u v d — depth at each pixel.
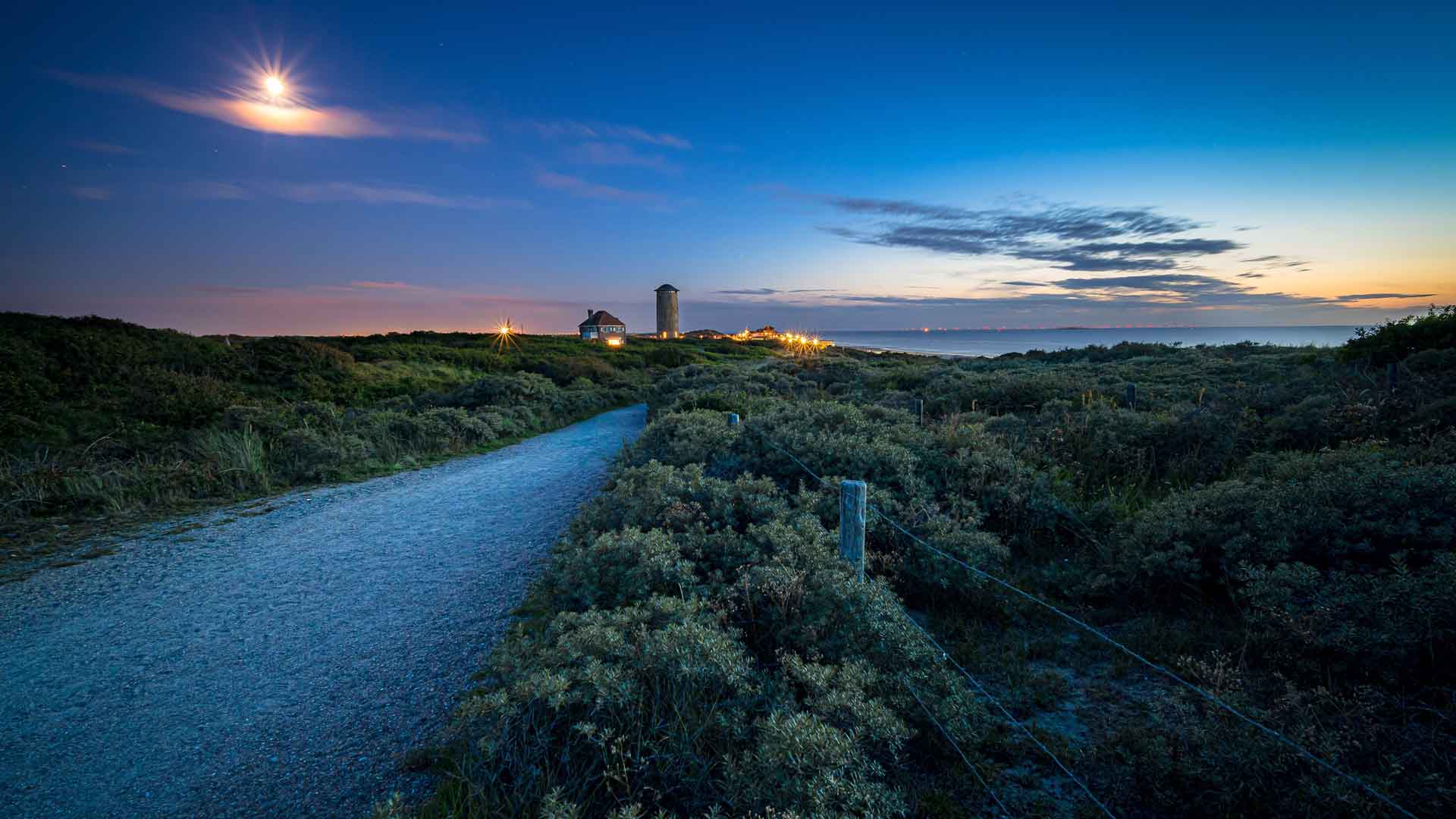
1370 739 2.79
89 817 3.16
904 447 7.37
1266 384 13.91
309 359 25.70
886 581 4.80
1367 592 3.63
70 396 15.29
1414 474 4.52
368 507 10.03
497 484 11.80
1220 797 2.65
